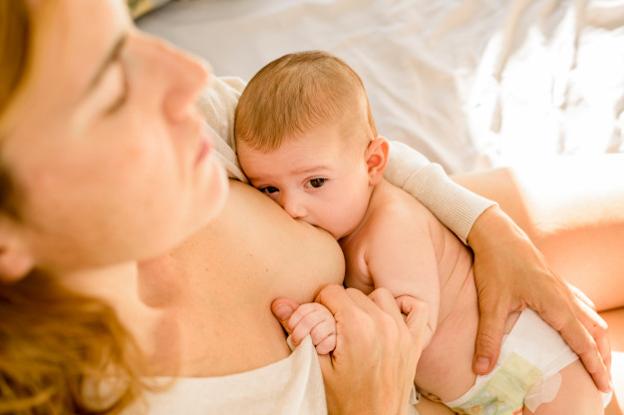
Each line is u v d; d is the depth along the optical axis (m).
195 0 1.77
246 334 0.77
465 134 1.49
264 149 1.00
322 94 1.02
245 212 0.90
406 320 0.93
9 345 0.51
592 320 1.04
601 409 1.00
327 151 1.00
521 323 1.02
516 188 1.21
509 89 1.56
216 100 1.04
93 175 0.49
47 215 0.49
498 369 1.01
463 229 1.09
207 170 0.60
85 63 0.45
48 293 0.54
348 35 1.68
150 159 0.52
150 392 0.64
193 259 0.79
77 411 0.59
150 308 0.70
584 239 1.17
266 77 1.04
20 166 0.45
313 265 0.93
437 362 1.04
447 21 1.69
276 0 1.76
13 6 0.41
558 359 1.00
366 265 1.05
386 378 0.82
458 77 1.57
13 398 0.53
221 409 0.69
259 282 0.84
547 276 1.03
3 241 0.49
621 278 1.18
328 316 0.84
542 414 1.01
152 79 0.52
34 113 0.44
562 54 1.58
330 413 0.82
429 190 1.12
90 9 0.45
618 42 1.58
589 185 1.18
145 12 1.72
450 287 1.07
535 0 1.71
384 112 1.54
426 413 1.08
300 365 0.77
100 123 0.48
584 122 1.47
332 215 1.04
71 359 0.55
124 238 0.54
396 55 1.64
